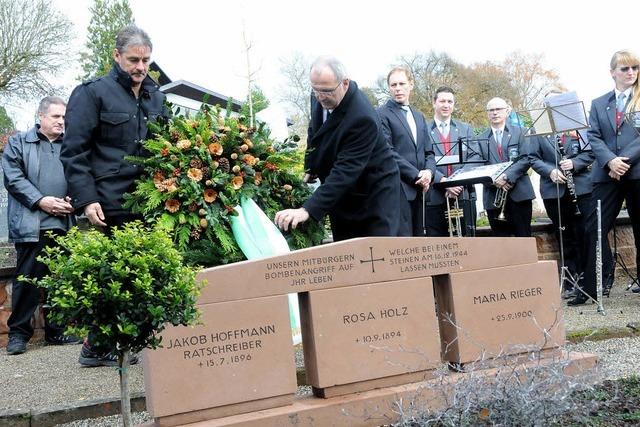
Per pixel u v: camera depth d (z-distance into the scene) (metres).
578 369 4.47
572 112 7.34
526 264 4.55
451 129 8.75
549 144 8.49
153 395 3.67
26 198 6.70
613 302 7.91
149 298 3.01
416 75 34.00
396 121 7.15
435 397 3.90
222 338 3.81
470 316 4.38
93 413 4.48
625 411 3.80
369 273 4.13
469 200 8.24
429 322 4.25
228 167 5.40
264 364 3.89
